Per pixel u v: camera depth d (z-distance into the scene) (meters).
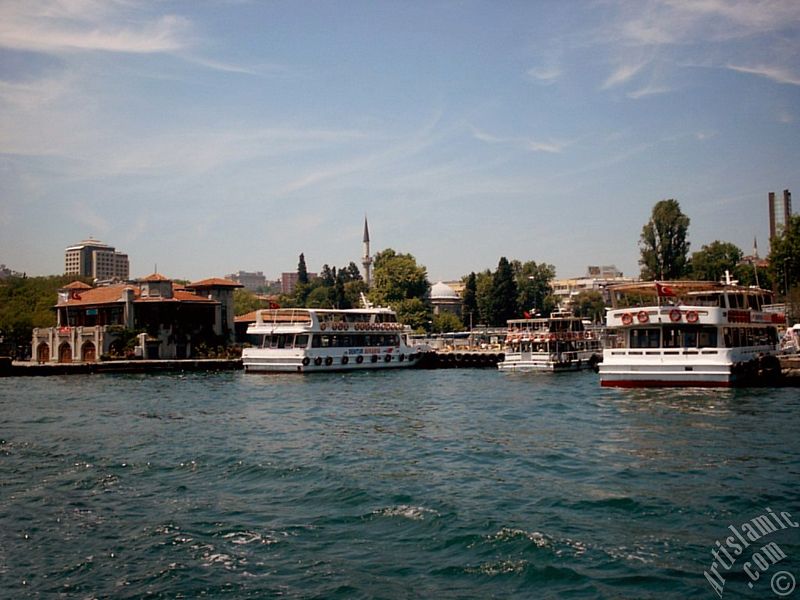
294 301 175.75
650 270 108.50
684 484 22.28
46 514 20.23
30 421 37.97
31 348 102.56
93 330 88.38
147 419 38.69
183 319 95.81
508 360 72.06
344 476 24.09
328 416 39.44
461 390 53.22
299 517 19.77
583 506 20.25
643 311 46.75
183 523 19.33
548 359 69.62
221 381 66.06
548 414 37.97
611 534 17.97
